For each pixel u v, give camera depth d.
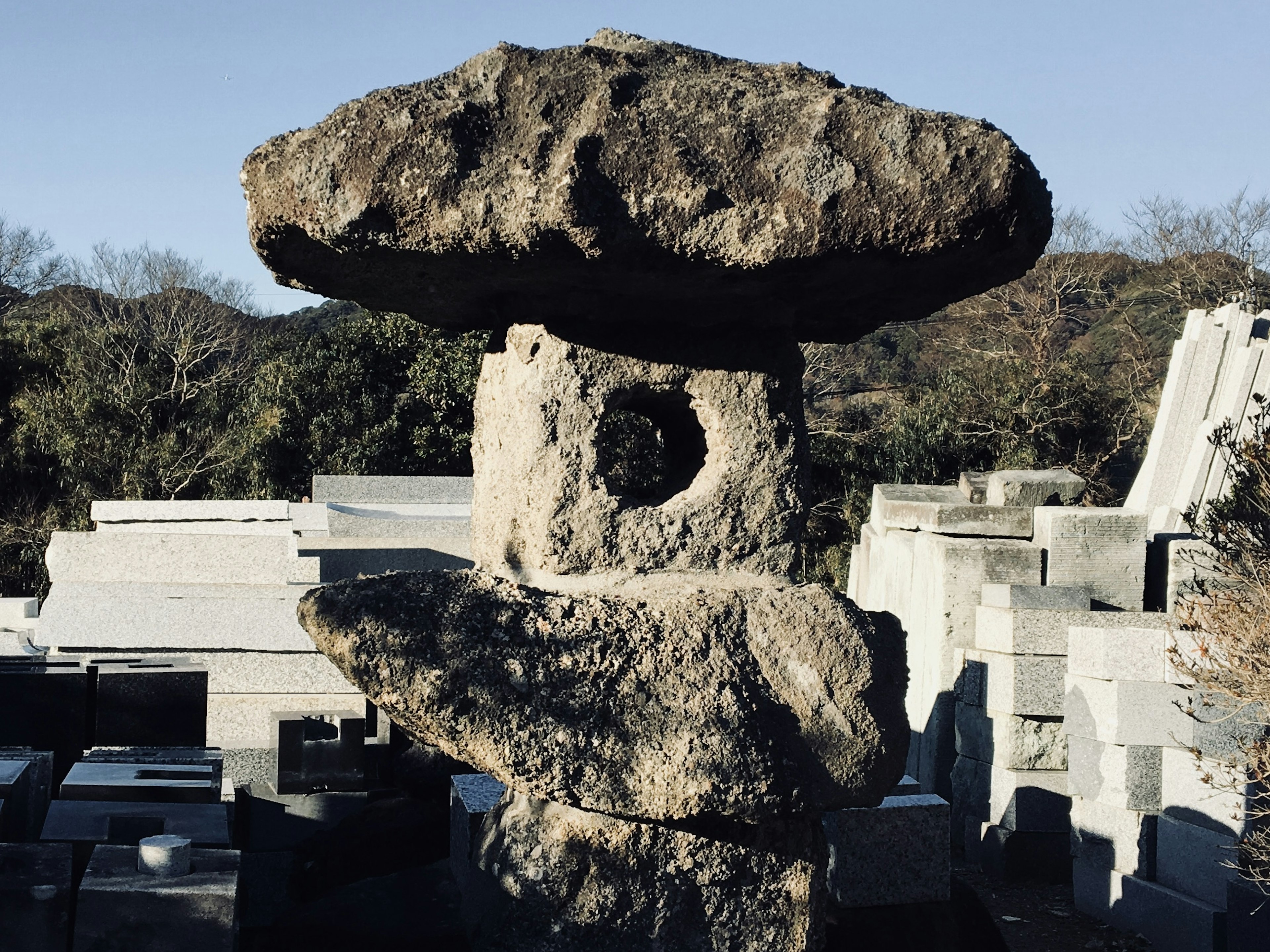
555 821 2.84
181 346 21.34
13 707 5.12
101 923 2.68
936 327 27.42
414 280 2.87
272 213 2.60
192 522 8.47
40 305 26.27
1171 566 7.84
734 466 3.07
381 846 4.34
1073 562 7.89
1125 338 24.47
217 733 7.04
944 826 4.84
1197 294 22.92
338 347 19.25
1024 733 7.02
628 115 2.54
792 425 3.14
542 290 2.84
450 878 3.75
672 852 2.83
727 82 2.70
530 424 2.99
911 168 2.60
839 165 2.59
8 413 20.58
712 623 2.86
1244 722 5.07
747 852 2.91
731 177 2.57
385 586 2.67
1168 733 5.96
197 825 3.47
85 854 3.33
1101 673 6.17
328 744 5.74
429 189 2.50
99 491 19.62
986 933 4.67
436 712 2.54
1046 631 7.02
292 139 2.59
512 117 2.56
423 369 18.86
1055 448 19.27
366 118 2.52
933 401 19.98
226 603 7.21
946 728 8.05
